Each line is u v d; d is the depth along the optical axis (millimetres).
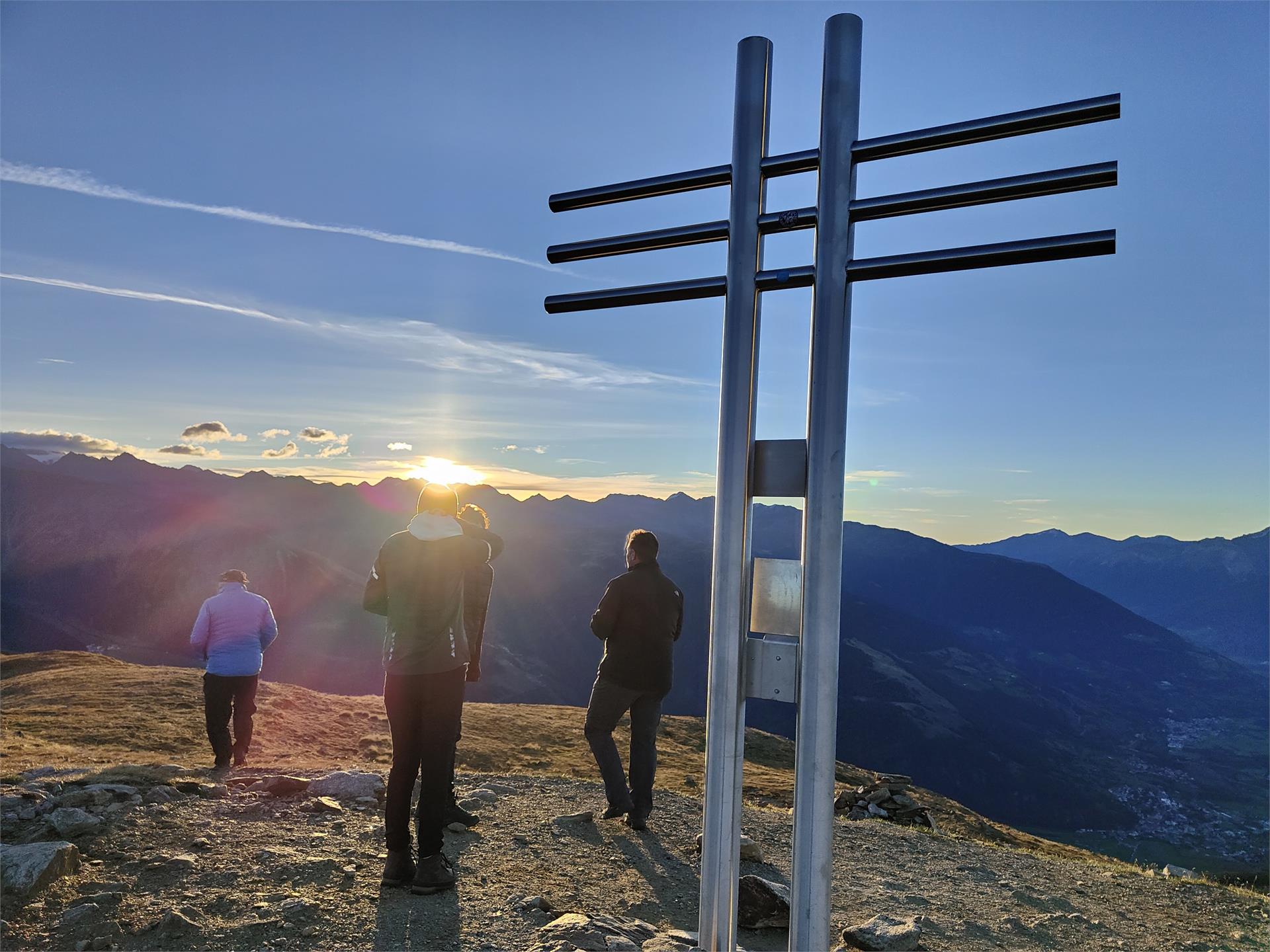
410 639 4969
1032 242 3018
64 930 4156
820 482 3244
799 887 3230
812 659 3242
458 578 5098
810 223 3455
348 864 5266
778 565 3494
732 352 3529
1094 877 7391
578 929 4406
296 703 18672
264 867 5074
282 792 6691
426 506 5168
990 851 8023
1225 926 6293
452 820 6500
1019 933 5777
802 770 3252
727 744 3512
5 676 27562
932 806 17500
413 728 5062
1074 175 2977
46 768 7707
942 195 3184
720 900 3547
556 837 6473
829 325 3279
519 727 22625
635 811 6855
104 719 15117
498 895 5082
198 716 16297
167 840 5410
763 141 3625
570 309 3988
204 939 4148
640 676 6859
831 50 3381
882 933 5266
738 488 3496
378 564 5137
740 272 3535
